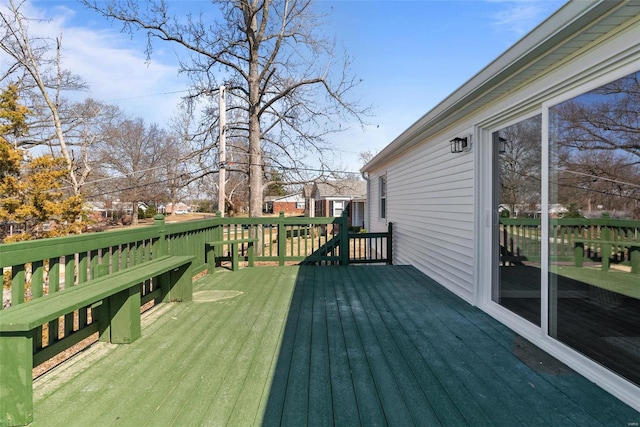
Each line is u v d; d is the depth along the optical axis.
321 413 1.91
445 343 2.90
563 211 2.62
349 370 2.42
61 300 2.27
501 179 3.62
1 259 2.03
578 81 2.41
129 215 29.70
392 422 1.83
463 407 1.96
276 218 6.92
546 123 2.75
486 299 3.85
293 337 3.04
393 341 2.94
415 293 4.60
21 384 1.82
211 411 1.93
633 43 1.95
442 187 4.96
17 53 12.26
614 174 2.22
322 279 5.48
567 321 2.56
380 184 9.59
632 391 2.00
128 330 2.87
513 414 1.90
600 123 2.29
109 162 22.30
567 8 2.02
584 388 2.17
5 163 8.16
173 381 2.26
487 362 2.54
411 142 5.95
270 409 1.95
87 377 2.31
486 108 3.62
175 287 4.16
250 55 12.33
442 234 4.99
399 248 7.32
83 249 2.76
